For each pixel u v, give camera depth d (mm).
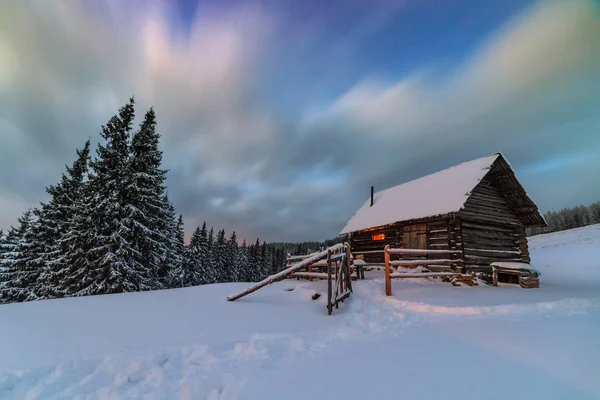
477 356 4191
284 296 9484
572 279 16281
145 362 4352
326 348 5074
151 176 18984
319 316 7211
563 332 5250
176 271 26625
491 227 15180
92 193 18047
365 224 19234
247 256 68438
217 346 5113
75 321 6160
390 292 9414
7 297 20562
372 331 6074
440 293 9734
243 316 7035
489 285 12688
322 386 3490
